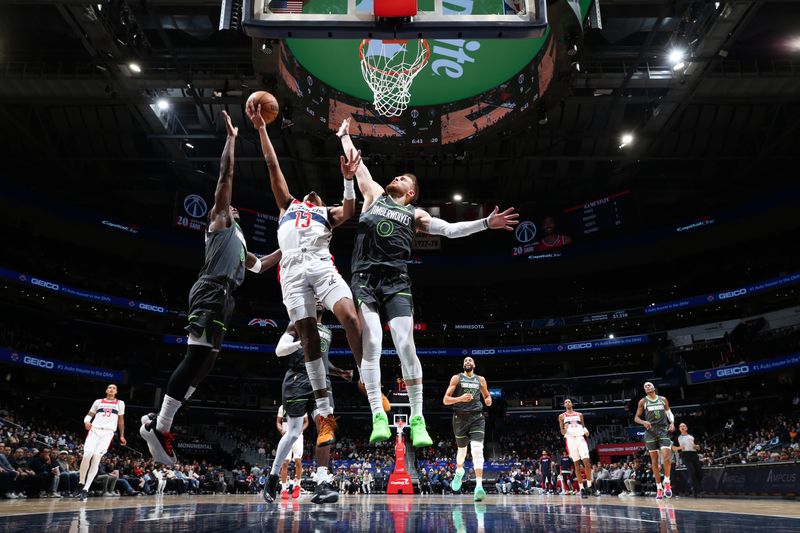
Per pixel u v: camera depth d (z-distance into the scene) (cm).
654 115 2631
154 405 3391
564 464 1816
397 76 1579
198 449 3175
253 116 461
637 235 3731
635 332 3906
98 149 3036
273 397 3906
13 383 3064
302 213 441
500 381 3922
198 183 3462
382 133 1794
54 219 3334
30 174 3322
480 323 4059
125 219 3525
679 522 269
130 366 3394
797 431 2152
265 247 3703
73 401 3106
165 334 3541
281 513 348
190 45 2284
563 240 3747
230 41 2278
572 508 457
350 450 3472
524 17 508
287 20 512
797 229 3503
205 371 448
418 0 513
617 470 2025
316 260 425
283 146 3005
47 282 3128
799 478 1121
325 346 639
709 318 3741
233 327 3791
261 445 3553
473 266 4047
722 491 1381
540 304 4209
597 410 3616
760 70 2370
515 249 3944
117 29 2034
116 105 2742
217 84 2298
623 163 3177
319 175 3291
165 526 235
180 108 2775
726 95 2506
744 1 1820
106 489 1447
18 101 2542
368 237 413
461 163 3225
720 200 3647
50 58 2330
